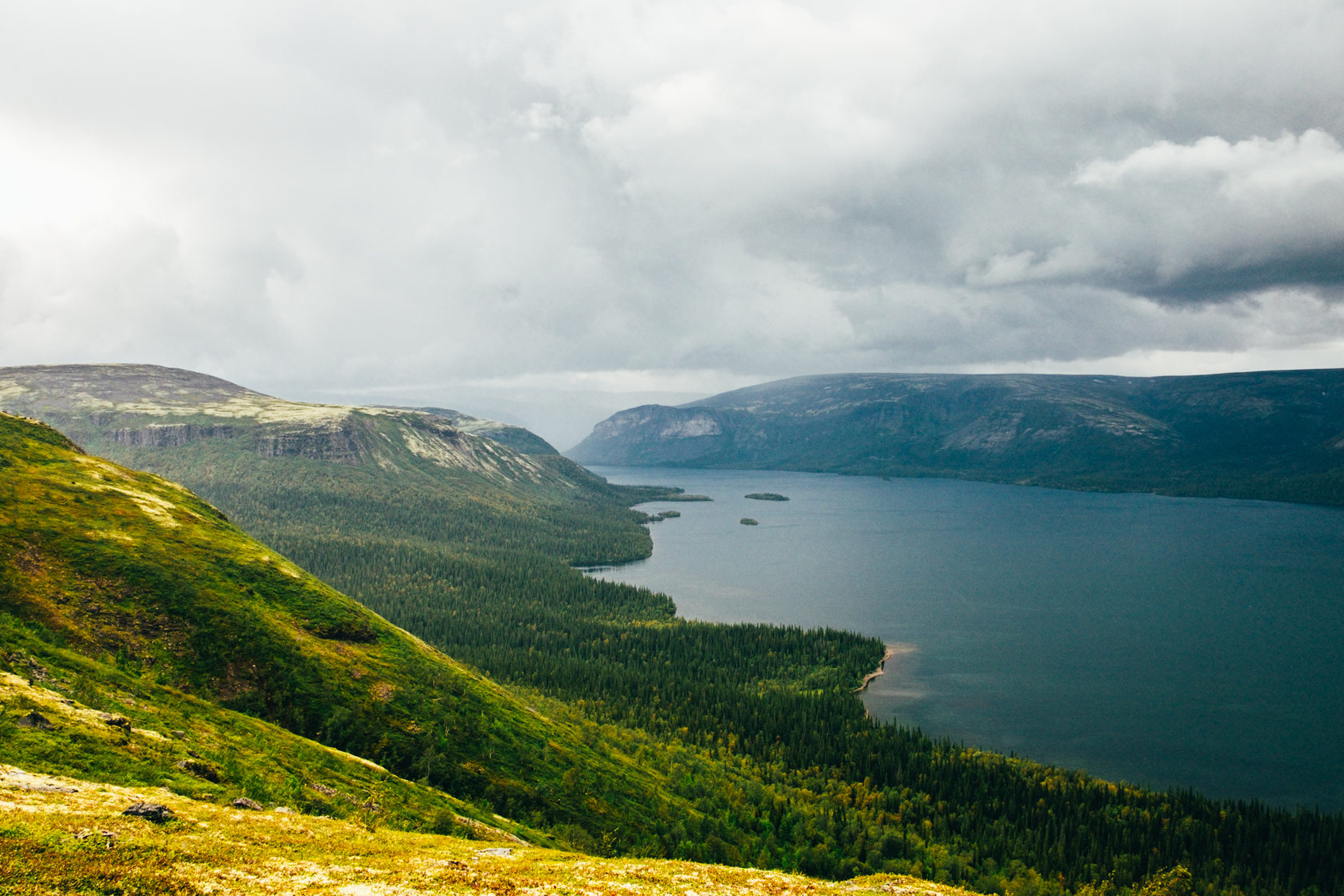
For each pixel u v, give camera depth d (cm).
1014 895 15200
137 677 13188
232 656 15675
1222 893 15462
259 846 6372
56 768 7400
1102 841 17475
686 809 17225
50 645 12594
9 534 16225
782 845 16650
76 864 4972
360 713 15800
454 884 6019
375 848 7025
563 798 15700
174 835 6081
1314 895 15600
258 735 12050
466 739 16475
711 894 6781
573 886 6397
